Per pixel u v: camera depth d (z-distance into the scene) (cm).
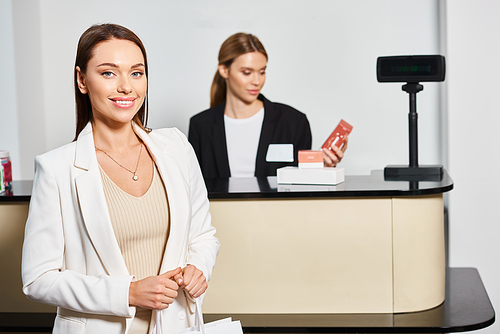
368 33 338
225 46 343
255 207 172
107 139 130
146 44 352
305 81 345
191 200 140
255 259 174
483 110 292
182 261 130
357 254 171
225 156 346
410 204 170
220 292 175
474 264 299
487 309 175
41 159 124
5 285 178
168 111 354
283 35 343
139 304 118
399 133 340
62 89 358
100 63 121
